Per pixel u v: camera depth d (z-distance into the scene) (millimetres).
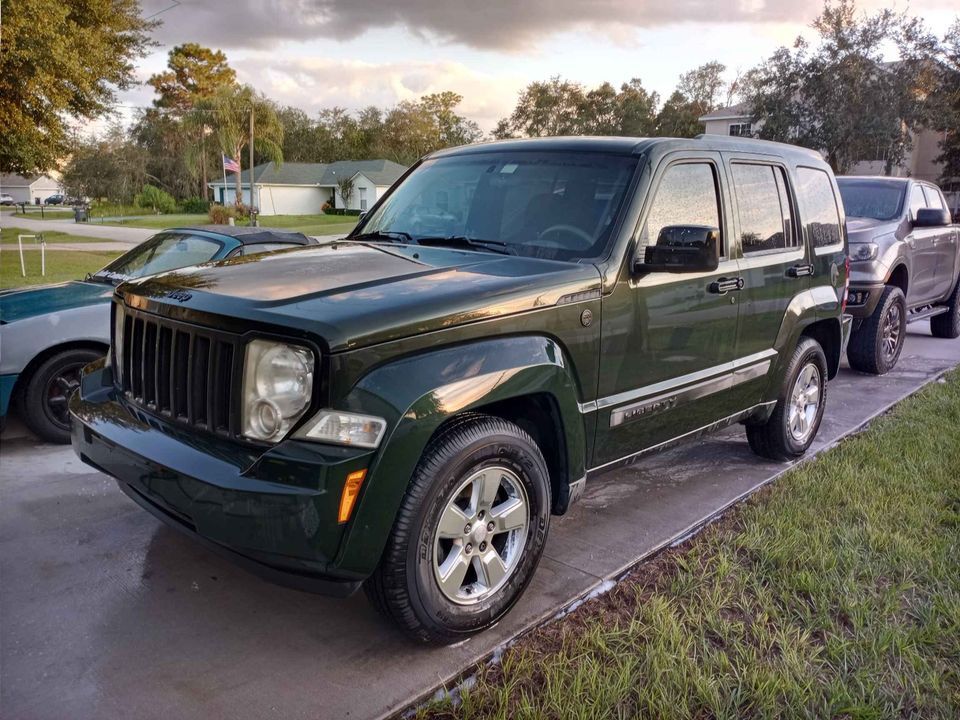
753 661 2943
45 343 5180
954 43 35500
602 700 2686
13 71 21062
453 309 2900
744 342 4453
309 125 95500
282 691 2783
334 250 3865
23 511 4285
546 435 3488
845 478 4797
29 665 2900
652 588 3555
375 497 2654
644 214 3713
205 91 91562
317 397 2619
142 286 3371
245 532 2602
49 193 110562
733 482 4957
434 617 2928
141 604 3357
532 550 3281
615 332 3541
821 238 5289
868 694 2789
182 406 3033
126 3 25781
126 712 2652
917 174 46750
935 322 10703
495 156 4316
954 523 4219
